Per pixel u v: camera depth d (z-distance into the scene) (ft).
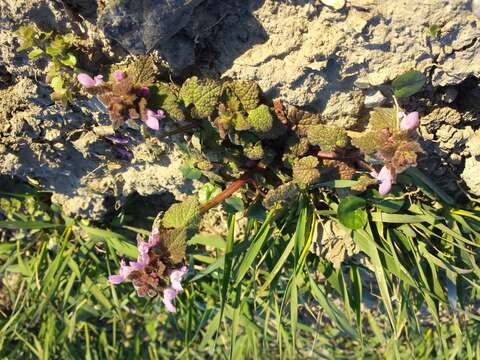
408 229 0.59
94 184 0.67
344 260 0.65
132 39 0.46
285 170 0.58
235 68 0.50
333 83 0.50
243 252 0.62
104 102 0.48
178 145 0.58
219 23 0.48
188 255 0.69
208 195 0.63
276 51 0.48
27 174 0.67
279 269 0.59
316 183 0.57
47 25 0.49
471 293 0.70
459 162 0.56
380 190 0.49
